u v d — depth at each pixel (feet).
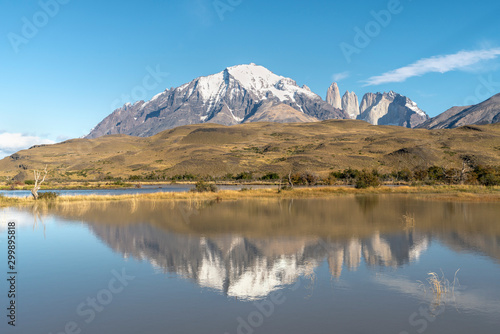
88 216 101.24
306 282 42.34
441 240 63.77
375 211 106.01
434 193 178.40
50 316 33.68
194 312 34.19
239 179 422.82
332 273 45.68
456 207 114.21
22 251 58.65
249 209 113.80
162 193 175.94
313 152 581.94
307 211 107.34
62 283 42.78
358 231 73.31
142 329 30.71
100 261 52.31
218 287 41.01
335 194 179.01
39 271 47.55
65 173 603.26
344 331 30.07
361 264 49.47
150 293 39.19
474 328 30.40
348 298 37.27
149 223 86.69
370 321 31.94
